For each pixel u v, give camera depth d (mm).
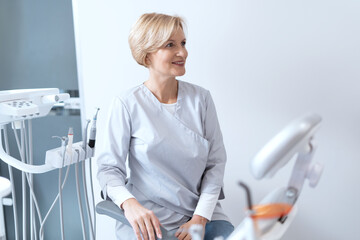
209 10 1612
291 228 1672
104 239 1969
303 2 1494
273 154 583
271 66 1577
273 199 727
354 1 1437
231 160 1701
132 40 1306
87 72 1848
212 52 1642
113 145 1304
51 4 1896
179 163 1292
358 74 1478
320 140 1572
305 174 730
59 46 1919
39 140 2035
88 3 1784
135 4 1715
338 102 1521
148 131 1287
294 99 1574
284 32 1537
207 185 1315
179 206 1309
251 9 1560
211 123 1381
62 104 1967
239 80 1630
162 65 1266
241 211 1729
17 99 1427
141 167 1344
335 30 1476
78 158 1438
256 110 1632
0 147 1411
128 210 1141
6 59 2035
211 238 1246
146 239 1075
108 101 1838
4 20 1996
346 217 1593
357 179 1553
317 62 1519
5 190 1201
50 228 2105
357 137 1521
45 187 2074
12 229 2184
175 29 1252
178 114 1331
